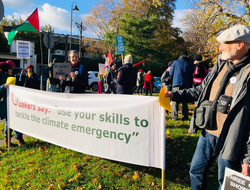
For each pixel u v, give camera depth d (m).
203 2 11.21
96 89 17.73
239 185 1.74
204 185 2.23
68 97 3.11
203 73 6.01
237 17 10.88
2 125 6.02
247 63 1.76
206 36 11.52
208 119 1.94
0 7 3.40
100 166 3.32
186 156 3.59
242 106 1.69
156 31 31.20
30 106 3.66
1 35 27.22
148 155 2.49
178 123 5.39
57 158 3.63
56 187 2.83
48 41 8.40
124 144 2.63
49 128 3.41
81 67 3.91
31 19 6.48
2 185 2.95
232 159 1.71
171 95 2.30
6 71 4.41
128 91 4.80
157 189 2.78
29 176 3.13
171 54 31.34
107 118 2.74
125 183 2.90
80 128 3.02
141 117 2.49
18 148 4.14
